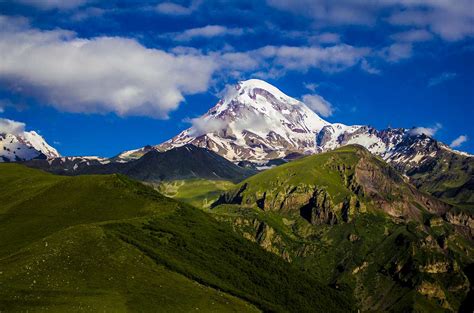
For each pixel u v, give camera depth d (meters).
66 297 192.12
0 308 175.62
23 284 194.88
